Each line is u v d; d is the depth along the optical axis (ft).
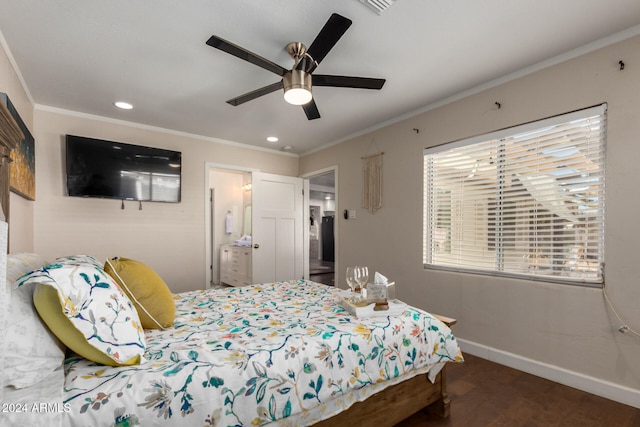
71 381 3.19
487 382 7.31
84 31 6.31
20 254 5.18
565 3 5.57
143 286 4.84
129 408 3.04
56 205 10.29
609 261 6.66
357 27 6.21
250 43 6.75
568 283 7.30
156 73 8.05
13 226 7.23
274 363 3.94
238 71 7.97
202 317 5.67
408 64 7.66
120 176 11.27
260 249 14.79
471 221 9.24
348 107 10.36
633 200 6.35
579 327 7.06
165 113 10.83
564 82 7.28
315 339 4.47
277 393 3.83
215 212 20.66
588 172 7.04
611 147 6.62
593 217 6.99
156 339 4.48
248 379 3.70
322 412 4.27
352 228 13.01
